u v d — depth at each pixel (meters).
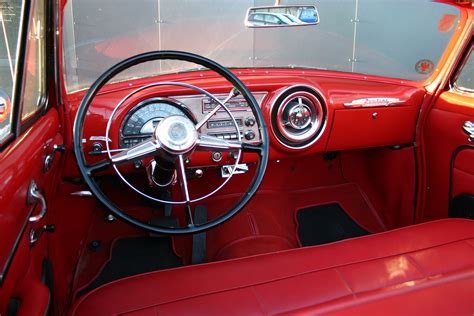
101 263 2.11
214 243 2.29
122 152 1.47
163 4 1.90
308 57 2.28
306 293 1.14
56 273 1.66
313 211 2.59
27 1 1.10
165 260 2.16
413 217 2.44
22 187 1.06
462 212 2.14
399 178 2.47
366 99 2.17
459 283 1.14
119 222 2.27
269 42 2.18
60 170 1.66
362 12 2.21
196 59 1.57
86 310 1.14
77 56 1.75
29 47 1.17
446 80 2.18
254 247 2.29
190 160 1.98
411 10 2.16
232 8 2.05
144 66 1.97
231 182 2.46
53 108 1.53
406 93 2.25
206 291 1.18
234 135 2.01
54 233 1.66
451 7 2.11
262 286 1.19
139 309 1.13
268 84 2.01
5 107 1.02
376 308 1.06
